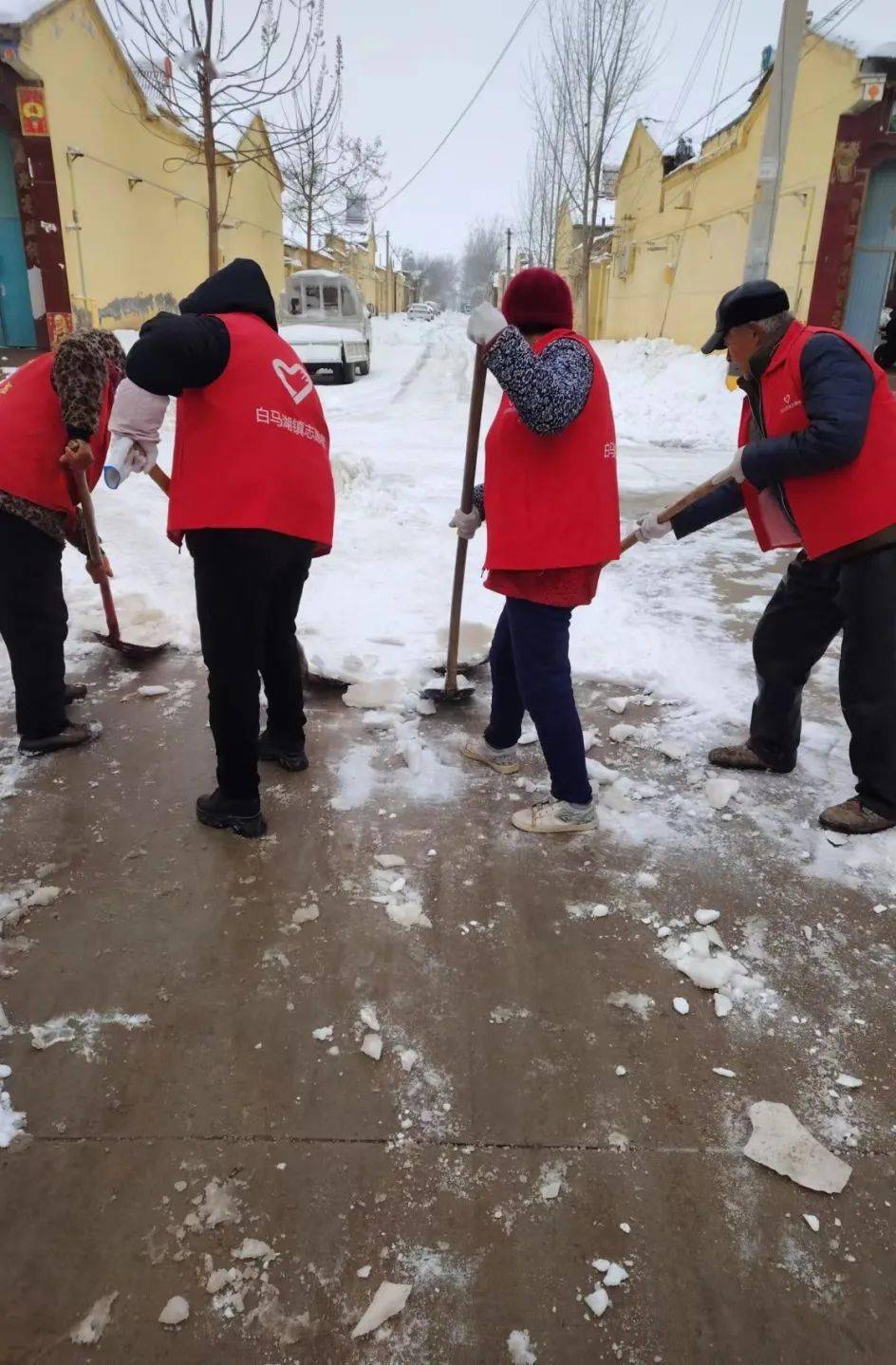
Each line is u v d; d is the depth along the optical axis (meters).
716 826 2.74
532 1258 1.50
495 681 2.94
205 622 2.42
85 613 4.29
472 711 3.49
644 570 5.51
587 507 2.40
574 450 2.38
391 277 72.62
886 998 2.07
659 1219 1.57
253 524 2.31
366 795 2.88
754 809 2.84
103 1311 1.41
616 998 2.06
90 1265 1.47
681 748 3.18
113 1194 1.58
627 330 26.39
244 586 2.37
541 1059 1.89
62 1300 1.42
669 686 3.68
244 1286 1.45
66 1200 1.57
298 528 2.44
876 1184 1.64
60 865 2.48
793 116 15.72
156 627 4.16
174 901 2.35
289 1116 1.74
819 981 2.12
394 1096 1.79
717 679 3.76
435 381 19.50
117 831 2.65
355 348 19.28
